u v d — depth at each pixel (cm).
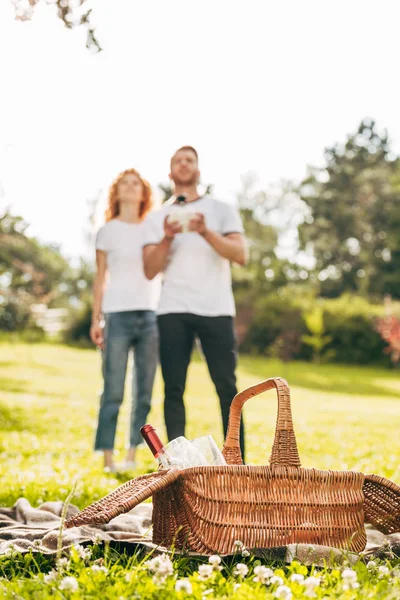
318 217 5775
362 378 3173
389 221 5262
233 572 310
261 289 4172
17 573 332
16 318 3922
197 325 636
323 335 3738
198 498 346
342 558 343
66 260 4953
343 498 366
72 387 2189
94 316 769
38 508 502
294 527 353
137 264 749
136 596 277
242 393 417
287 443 360
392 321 3478
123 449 1049
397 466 842
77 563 312
